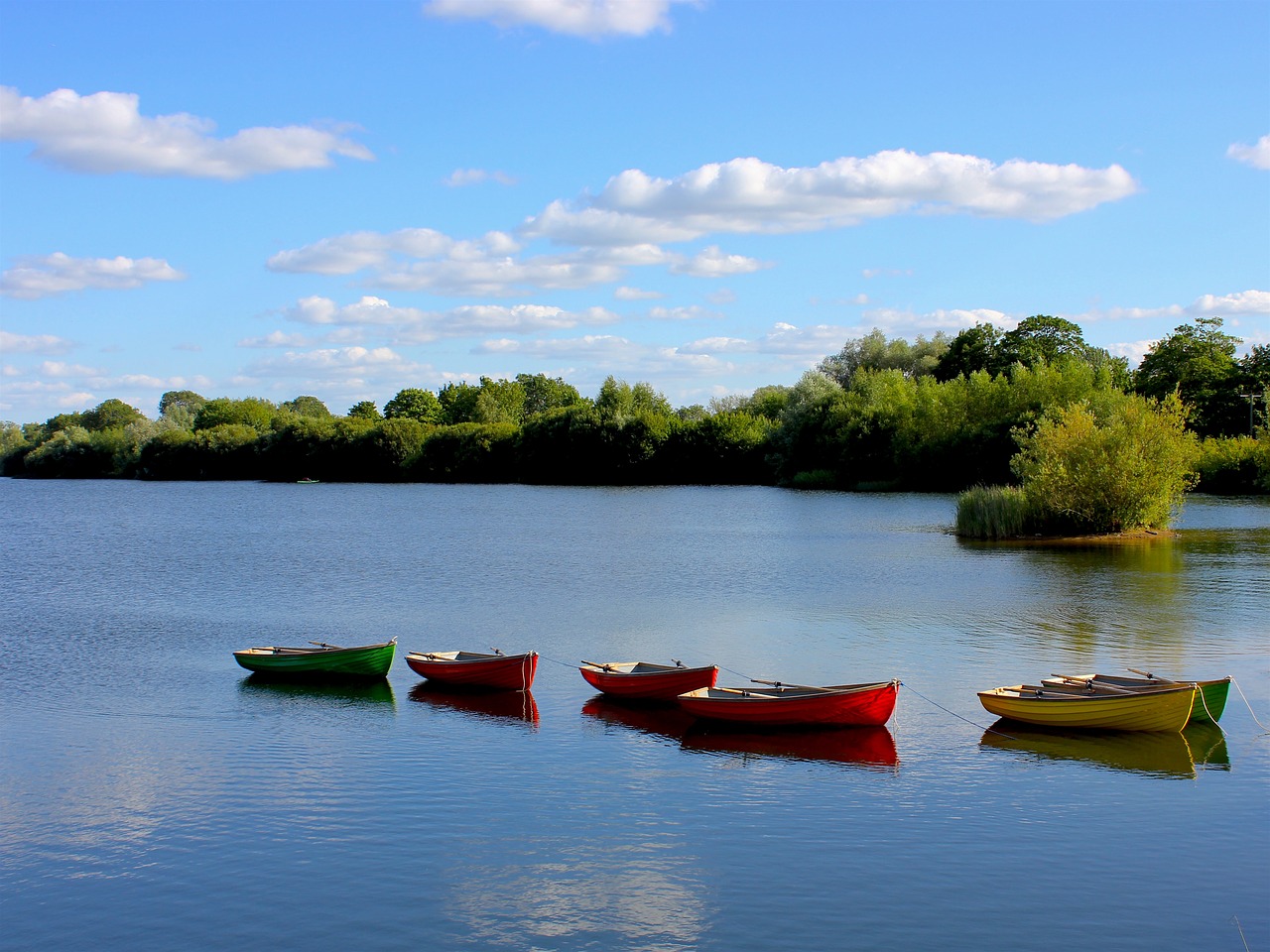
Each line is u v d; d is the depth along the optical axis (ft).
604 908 44.93
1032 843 50.83
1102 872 47.60
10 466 561.84
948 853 49.83
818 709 69.41
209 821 55.57
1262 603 113.60
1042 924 42.96
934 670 84.94
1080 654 89.20
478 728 72.64
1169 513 191.11
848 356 448.65
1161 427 187.21
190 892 47.50
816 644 96.58
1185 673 81.82
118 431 541.34
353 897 46.57
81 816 56.65
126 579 150.30
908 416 329.11
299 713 77.15
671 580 140.56
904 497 295.48
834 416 350.43
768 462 383.86
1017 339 369.50
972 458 299.99
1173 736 66.95
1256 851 49.60
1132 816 53.98
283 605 125.29
